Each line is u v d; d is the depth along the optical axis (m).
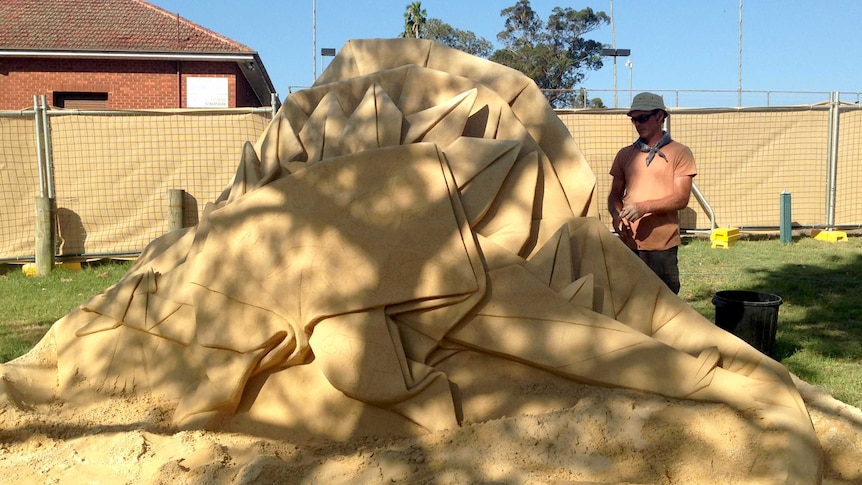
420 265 2.93
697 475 2.45
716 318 5.20
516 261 3.04
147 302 3.36
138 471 2.73
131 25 20.22
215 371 3.00
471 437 2.65
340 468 2.55
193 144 10.02
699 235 12.46
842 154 12.45
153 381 3.29
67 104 19.66
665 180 4.33
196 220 10.09
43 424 3.15
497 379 2.92
